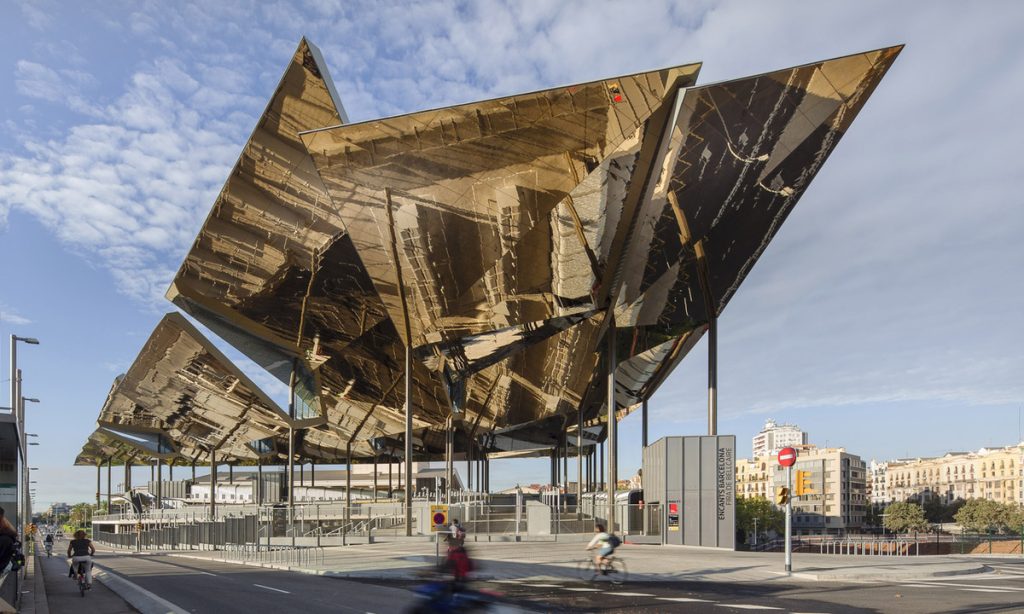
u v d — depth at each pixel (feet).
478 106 79.05
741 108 78.48
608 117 80.12
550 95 77.46
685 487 100.99
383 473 389.60
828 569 61.52
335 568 71.77
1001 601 41.70
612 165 86.79
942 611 37.58
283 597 47.57
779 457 59.11
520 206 94.48
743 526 323.78
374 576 63.87
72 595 57.31
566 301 116.47
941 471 533.14
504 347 135.23
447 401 169.78
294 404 182.19
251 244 117.60
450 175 90.22
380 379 166.61
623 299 116.67
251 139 95.76
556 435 237.86
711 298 115.55
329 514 145.79
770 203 94.99
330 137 84.94
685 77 74.95
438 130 83.25
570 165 87.35
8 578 35.78
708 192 91.66
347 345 151.64
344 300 130.93
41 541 330.95
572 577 57.98
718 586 51.72
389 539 115.65
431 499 159.33
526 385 159.84
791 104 78.43
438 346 133.28
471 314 120.98
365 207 98.32
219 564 97.86
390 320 135.03
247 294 133.90
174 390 190.29
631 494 121.90
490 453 279.69
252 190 104.83
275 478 277.03
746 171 88.48
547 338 131.34
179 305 139.13
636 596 45.57
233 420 211.20
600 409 202.59
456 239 102.06
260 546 122.01
